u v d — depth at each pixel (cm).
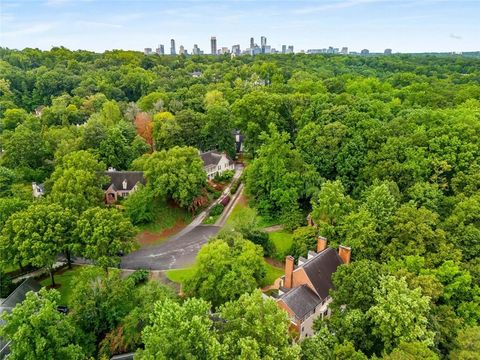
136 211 6138
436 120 6938
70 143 7400
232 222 6378
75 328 3384
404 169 5728
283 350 2680
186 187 6406
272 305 2927
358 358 2759
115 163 7494
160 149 8488
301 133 7400
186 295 4294
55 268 5234
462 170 5850
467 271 3781
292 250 5409
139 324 3450
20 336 2805
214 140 8812
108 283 3838
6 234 4644
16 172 6862
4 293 4575
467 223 4712
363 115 7150
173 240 6100
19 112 9806
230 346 2716
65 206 5272
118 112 9394
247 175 7012
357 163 6391
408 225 4253
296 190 6306
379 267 3741
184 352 2527
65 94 11625
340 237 4869
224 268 4188
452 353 3123
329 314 4172
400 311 2992
